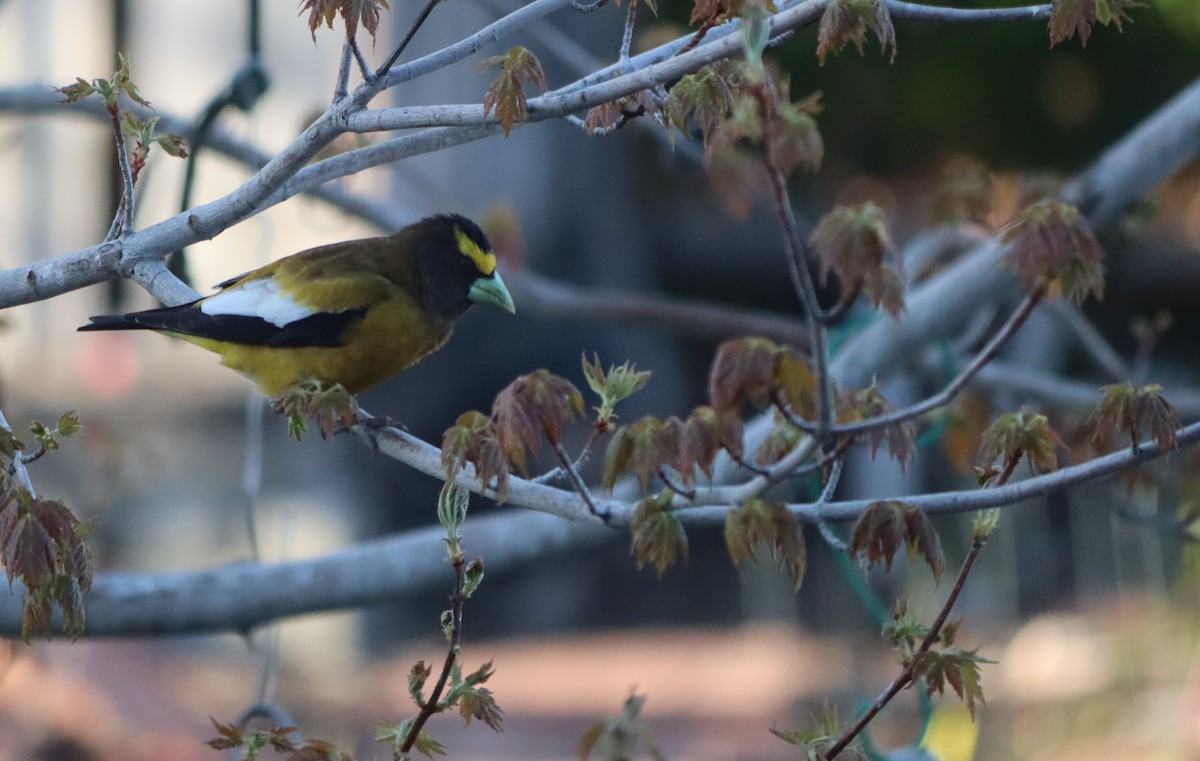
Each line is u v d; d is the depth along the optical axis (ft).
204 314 25.38
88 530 16.38
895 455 18.38
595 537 29.96
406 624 71.15
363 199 41.83
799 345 45.91
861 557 16.12
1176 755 47.44
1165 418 16.65
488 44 18.75
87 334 80.74
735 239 79.15
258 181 19.84
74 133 80.59
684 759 50.01
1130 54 65.62
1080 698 52.19
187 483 74.33
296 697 58.03
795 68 66.33
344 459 72.08
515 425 15.53
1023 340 60.13
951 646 16.08
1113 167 35.14
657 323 43.60
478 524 29.78
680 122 17.46
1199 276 72.38
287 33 78.28
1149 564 62.85
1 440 16.70
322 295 25.57
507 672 65.31
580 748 13.33
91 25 78.13
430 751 16.01
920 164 68.95
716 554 75.61
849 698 53.57
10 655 32.42
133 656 54.54
